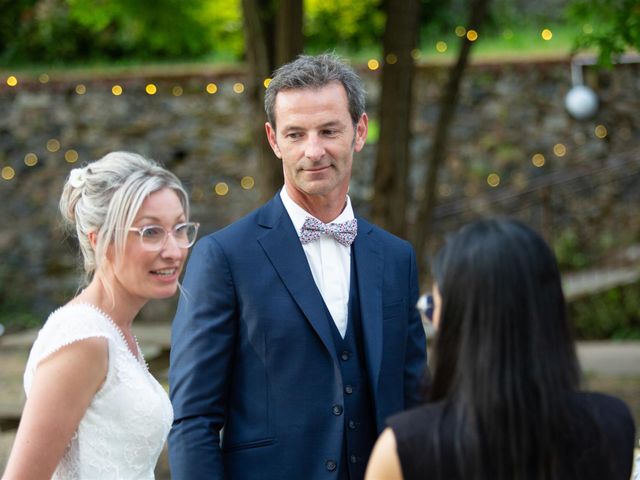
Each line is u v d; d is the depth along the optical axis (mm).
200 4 9484
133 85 12398
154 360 8859
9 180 12547
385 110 7516
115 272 2646
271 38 6949
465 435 1908
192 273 3086
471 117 12156
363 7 12969
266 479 2947
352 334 3102
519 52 12859
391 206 7551
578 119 12070
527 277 1956
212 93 12328
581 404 1986
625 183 12094
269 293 3037
